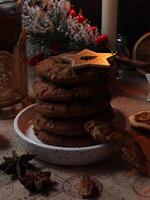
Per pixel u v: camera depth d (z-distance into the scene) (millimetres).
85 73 312
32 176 289
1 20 371
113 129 309
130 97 440
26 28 450
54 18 457
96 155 304
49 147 302
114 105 419
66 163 307
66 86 315
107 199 273
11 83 407
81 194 275
